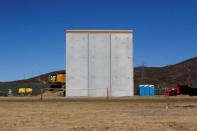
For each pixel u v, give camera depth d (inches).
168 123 875.4
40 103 1601.9
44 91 3191.4
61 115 1084.5
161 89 3134.8
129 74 2208.4
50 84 3112.7
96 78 2201.0
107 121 925.2
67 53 2196.1
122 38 2207.2
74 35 2198.6
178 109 1278.3
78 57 2198.6
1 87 3863.2
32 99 2031.3
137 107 1380.4
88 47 2202.3
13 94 3513.8
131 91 2208.4
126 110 1251.8
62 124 882.8
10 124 886.4
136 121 917.8
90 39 2199.8
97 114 1112.8
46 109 1301.7
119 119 969.5
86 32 2197.3
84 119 978.1
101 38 2204.7
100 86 2198.6
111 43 2204.7
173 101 1752.0
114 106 1429.6
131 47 2207.2
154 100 1833.2
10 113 1150.3
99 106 1429.6
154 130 781.9
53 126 850.8
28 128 822.5
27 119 986.1
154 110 1245.1
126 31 2203.5
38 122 922.1
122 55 2208.4
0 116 1064.2
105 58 2203.5
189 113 1129.4
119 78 2204.7
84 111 1215.6
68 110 1255.5
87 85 2199.8
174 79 7057.1
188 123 874.8
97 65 2202.3
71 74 2194.9
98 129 799.7
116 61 2206.0
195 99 1955.0
